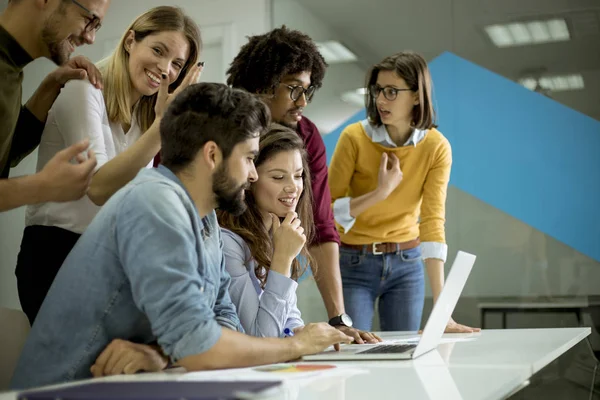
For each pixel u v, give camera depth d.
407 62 2.82
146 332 1.42
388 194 2.85
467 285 4.42
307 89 2.51
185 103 1.42
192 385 0.91
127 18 4.89
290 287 1.82
